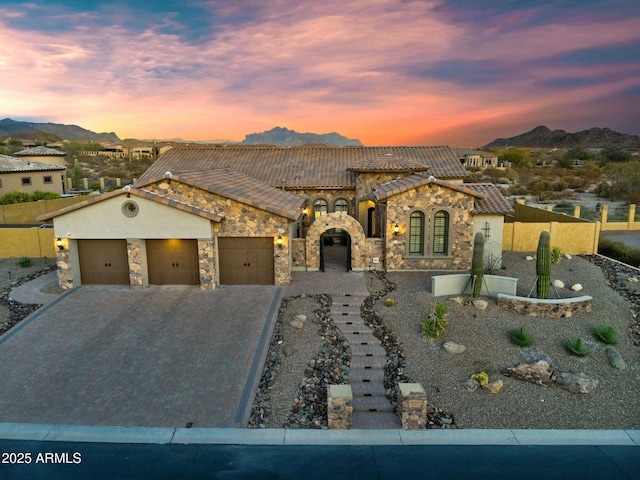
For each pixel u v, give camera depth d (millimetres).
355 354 15109
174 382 13461
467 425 11969
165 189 20625
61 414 12047
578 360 14688
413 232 22719
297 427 11648
